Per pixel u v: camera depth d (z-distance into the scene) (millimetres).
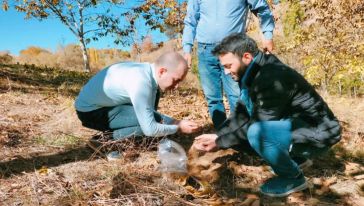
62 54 26703
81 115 3678
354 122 5152
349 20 7918
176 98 7156
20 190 3043
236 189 3217
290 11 9711
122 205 2844
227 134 3133
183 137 4367
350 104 6488
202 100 7098
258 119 2975
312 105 2963
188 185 3168
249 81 3031
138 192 3004
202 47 3953
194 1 4051
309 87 2996
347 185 3328
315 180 3375
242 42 2969
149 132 3289
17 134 4352
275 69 2918
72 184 3125
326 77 7797
